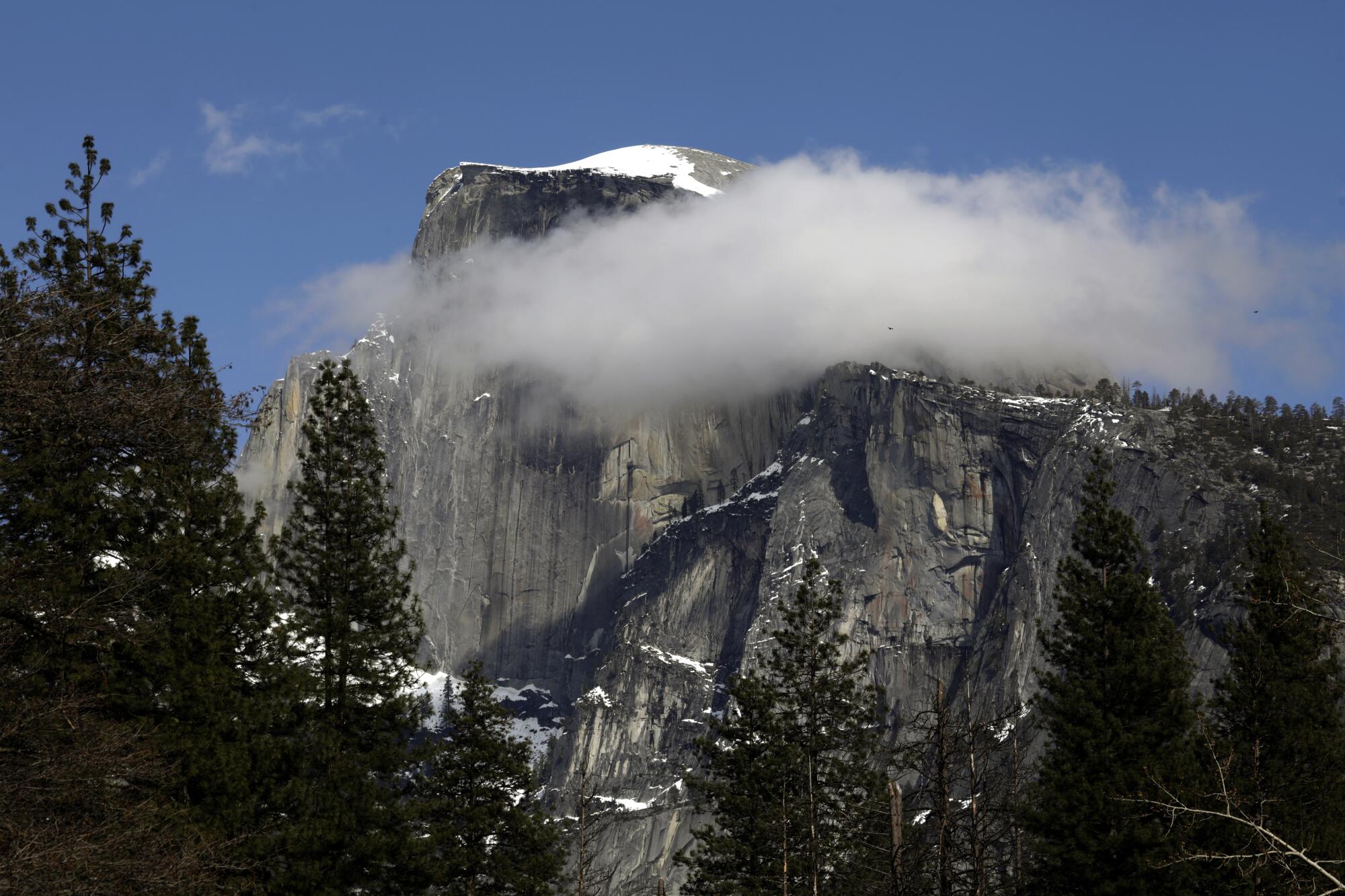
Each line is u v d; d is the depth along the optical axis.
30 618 38.78
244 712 54.03
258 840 51.72
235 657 58.00
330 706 65.44
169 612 53.84
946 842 55.69
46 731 36.28
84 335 38.44
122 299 42.50
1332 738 66.56
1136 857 55.19
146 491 54.75
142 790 41.56
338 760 59.56
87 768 36.03
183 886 37.44
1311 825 59.31
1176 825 59.06
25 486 45.28
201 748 51.06
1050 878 61.84
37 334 37.19
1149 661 65.81
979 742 57.69
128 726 40.59
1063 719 65.62
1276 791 61.56
